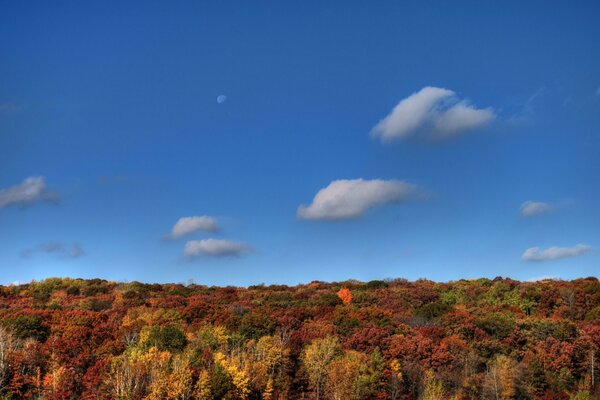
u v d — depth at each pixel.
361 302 124.12
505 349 91.75
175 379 73.75
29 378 77.31
